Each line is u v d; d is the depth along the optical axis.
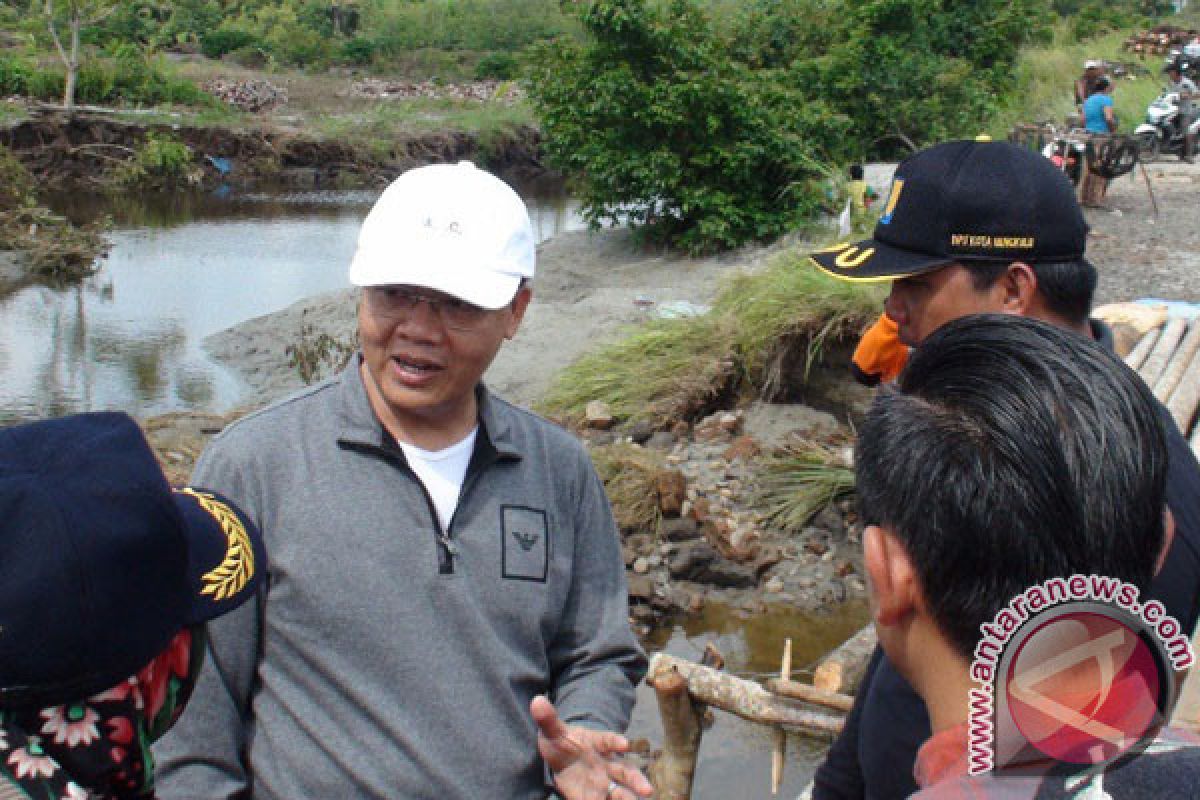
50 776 1.30
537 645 2.22
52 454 1.32
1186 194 13.25
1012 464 1.14
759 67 16.55
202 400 9.58
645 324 8.80
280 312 12.01
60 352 10.85
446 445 2.21
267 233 17.66
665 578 6.07
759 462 7.01
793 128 12.95
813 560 6.26
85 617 1.27
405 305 2.13
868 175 13.58
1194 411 4.41
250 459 2.14
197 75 32.47
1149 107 16.34
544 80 13.65
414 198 2.17
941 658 1.20
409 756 2.06
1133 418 1.18
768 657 5.51
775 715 3.26
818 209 12.66
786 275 8.12
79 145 22.33
